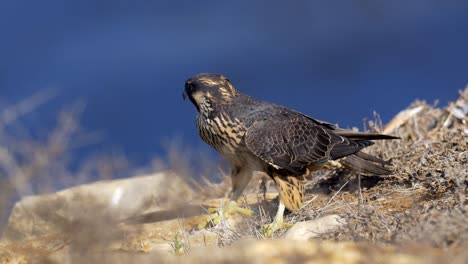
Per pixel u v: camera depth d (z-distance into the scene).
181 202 12.30
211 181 14.11
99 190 13.18
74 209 10.45
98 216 9.05
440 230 8.21
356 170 11.77
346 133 11.97
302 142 11.49
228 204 11.62
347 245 8.06
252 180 13.71
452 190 10.48
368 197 11.16
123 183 13.41
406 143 12.64
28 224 11.86
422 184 11.05
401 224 9.11
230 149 11.67
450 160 11.11
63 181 12.47
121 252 8.50
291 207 11.27
